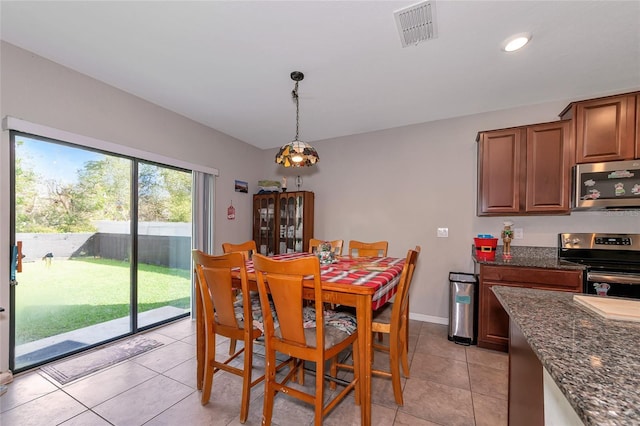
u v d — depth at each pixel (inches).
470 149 128.0
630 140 90.3
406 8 65.4
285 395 75.8
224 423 64.6
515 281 97.7
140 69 92.3
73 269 97.1
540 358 28.0
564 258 108.7
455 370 88.4
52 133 86.7
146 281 119.5
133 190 113.4
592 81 97.3
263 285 61.1
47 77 86.4
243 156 168.6
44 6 64.5
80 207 98.5
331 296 63.6
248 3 63.9
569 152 98.8
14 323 82.7
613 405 19.8
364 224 151.8
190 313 138.3
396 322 71.2
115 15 67.7
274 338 62.4
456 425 64.4
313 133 154.9
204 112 126.7
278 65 89.5
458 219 129.8
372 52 82.3
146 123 114.4
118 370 86.4
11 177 81.0
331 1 63.4
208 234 143.5
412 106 119.3
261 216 172.4
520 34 73.7
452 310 110.5
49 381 80.0
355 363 71.5
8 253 80.3
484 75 94.2
